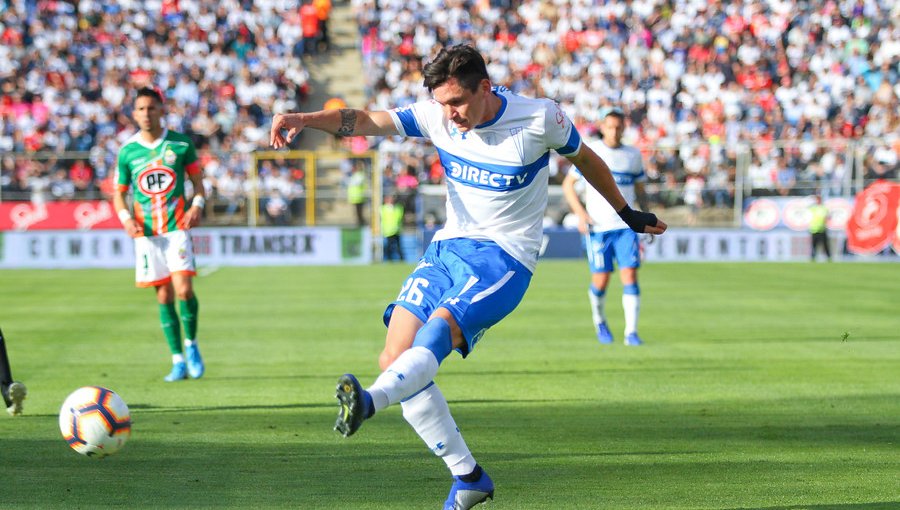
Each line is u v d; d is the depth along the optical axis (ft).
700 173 137.49
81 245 123.24
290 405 36.58
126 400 37.65
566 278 97.86
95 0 165.17
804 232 130.82
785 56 163.22
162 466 27.02
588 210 54.39
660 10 170.30
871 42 164.66
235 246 126.72
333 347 52.85
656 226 24.50
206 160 138.31
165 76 156.04
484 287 22.57
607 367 45.62
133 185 42.24
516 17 173.17
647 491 24.59
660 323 62.90
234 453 28.63
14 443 29.73
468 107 22.06
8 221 126.00
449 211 24.39
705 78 158.92
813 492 24.50
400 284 93.71
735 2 169.58
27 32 160.25
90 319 65.16
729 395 38.42
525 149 23.03
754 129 148.97
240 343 54.39
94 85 151.74
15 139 142.72
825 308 71.26
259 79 158.51
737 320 64.34
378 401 19.10
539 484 25.29
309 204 136.46
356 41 179.93
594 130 148.77
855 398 37.73
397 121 23.68
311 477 25.86
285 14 171.01
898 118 150.82
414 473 26.32
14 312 69.31
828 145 135.13
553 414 34.71
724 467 27.07
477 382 41.68
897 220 127.34
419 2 174.50
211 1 169.37
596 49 166.71
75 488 24.70
